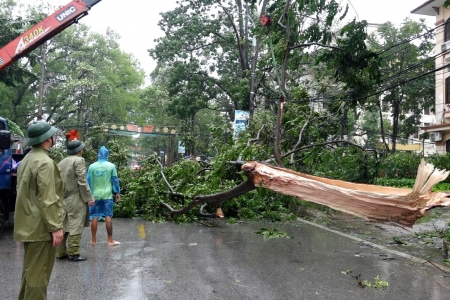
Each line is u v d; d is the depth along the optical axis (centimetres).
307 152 1110
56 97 3375
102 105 3503
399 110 3123
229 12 2630
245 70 2375
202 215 917
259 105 2430
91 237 785
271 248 720
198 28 2583
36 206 348
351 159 1120
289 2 899
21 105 3297
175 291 481
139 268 574
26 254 352
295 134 1138
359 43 960
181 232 859
